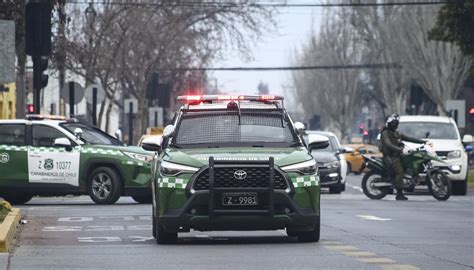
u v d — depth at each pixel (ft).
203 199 77.46
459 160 168.76
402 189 150.00
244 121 84.99
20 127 135.44
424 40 381.60
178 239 85.15
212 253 73.46
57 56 209.26
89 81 262.47
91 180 133.90
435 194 149.18
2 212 97.71
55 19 197.47
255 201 77.30
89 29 263.90
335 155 173.99
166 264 67.26
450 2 227.81
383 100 476.54
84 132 136.67
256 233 90.94
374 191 151.33
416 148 151.12
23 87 225.35
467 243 80.53
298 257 70.64
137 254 73.20
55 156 134.10
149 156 133.80
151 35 285.64
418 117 176.04
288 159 78.59
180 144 83.56
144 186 133.28
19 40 147.23
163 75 343.67
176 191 78.02
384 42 436.76
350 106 549.95
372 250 75.15
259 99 86.79
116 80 289.74
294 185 77.82
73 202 143.74
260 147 82.48
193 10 291.17
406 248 76.54
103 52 273.95
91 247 78.38
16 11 142.41
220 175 77.46
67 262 68.64
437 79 380.37
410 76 409.28
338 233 89.45
